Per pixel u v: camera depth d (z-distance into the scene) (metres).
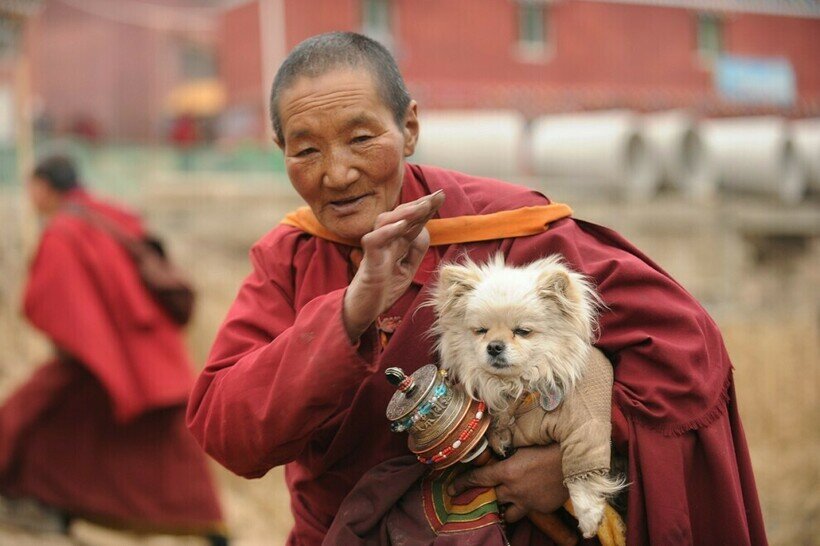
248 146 29.69
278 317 3.52
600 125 29.69
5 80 25.50
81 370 8.59
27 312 8.39
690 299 3.50
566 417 3.25
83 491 8.59
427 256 3.56
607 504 3.31
